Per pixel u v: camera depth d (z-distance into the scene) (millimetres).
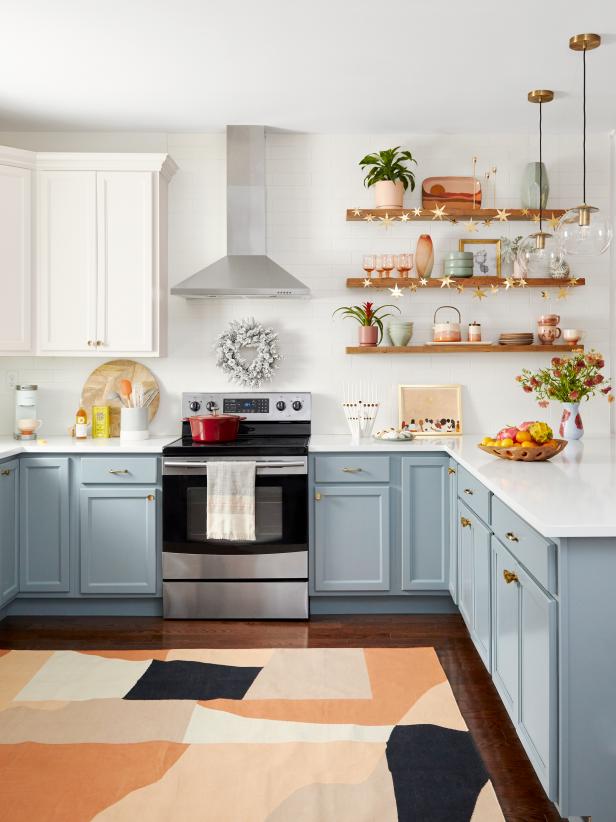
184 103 3824
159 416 4355
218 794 2164
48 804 2109
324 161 4316
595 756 1875
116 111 3938
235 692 2865
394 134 4316
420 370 4375
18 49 3164
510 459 3145
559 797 1902
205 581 3758
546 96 3697
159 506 3777
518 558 2289
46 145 4277
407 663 3160
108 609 3859
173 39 3074
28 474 3760
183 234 4316
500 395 4379
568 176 4320
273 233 4324
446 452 3787
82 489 3766
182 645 3396
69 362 4336
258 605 3760
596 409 4348
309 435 4289
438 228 4352
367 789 2195
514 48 3166
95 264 3996
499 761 2369
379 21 2914
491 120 4094
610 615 1876
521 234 4348
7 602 3658
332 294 4348
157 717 2652
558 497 2258
